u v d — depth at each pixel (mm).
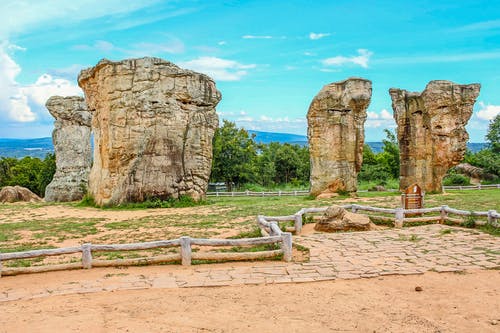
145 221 19078
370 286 9203
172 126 25547
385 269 10328
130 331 7066
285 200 28453
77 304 8336
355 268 10484
